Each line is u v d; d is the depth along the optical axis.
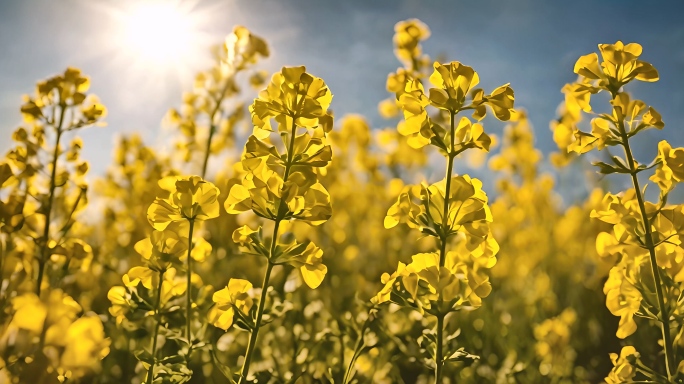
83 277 0.99
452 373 0.95
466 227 0.60
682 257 0.61
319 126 0.59
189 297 0.63
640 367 0.60
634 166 0.60
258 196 0.57
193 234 0.67
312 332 0.91
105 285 1.15
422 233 0.60
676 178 0.59
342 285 1.17
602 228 1.37
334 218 1.52
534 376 1.02
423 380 0.95
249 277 1.18
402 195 0.61
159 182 0.65
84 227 1.00
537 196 1.62
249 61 0.99
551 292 1.31
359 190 1.65
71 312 0.48
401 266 0.60
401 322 0.86
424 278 0.59
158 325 0.65
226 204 0.58
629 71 0.60
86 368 0.47
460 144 0.60
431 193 0.61
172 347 0.78
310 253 0.58
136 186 1.30
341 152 1.63
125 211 1.30
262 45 0.99
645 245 0.60
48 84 0.80
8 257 0.50
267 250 0.58
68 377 0.47
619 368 0.61
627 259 0.62
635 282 0.61
